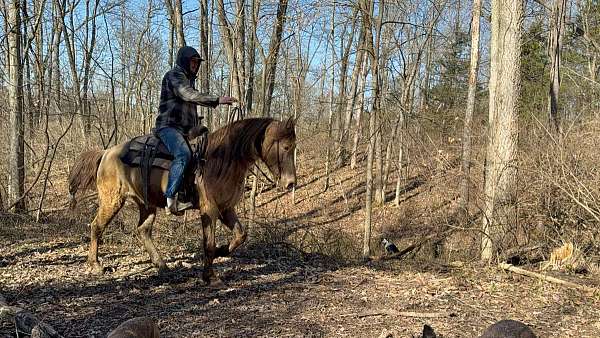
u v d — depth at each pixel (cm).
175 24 1336
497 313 596
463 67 2184
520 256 860
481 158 1034
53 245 899
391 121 1711
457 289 691
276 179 625
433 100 2177
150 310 575
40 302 591
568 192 837
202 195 645
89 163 742
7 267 745
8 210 1173
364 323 549
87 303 594
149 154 677
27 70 1500
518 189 877
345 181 2222
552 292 683
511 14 866
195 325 531
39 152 1620
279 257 866
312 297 638
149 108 2097
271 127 622
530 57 2023
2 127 1343
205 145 649
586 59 1961
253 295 639
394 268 829
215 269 755
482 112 1984
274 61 1328
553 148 868
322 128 2330
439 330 534
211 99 612
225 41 1177
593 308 620
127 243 927
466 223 1023
